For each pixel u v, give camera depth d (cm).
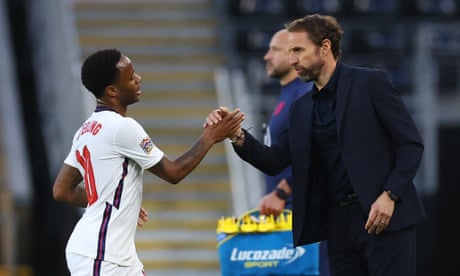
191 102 4603
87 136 1972
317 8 4844
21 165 4416
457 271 4403
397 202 1998
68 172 2033
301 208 2117
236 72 4628
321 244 2419
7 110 4581
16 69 5047
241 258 2423
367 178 2017
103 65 1984
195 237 4181
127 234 1961
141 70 4716
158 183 4312
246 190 4072
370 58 4775
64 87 4331
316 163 2123
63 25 4397
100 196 1948
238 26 4841
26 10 5131
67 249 1958
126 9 4991
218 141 2045
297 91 2522
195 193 4312
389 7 4859
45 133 4766
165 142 4462
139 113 4541
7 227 4284
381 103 2028
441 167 4569
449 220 4462
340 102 2050
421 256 4353
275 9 4856
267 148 2161
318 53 2069
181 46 4853
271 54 2561
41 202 4594
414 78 4669
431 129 4481
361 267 2095
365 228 2017
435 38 4853
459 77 4838
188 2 5047
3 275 4159
